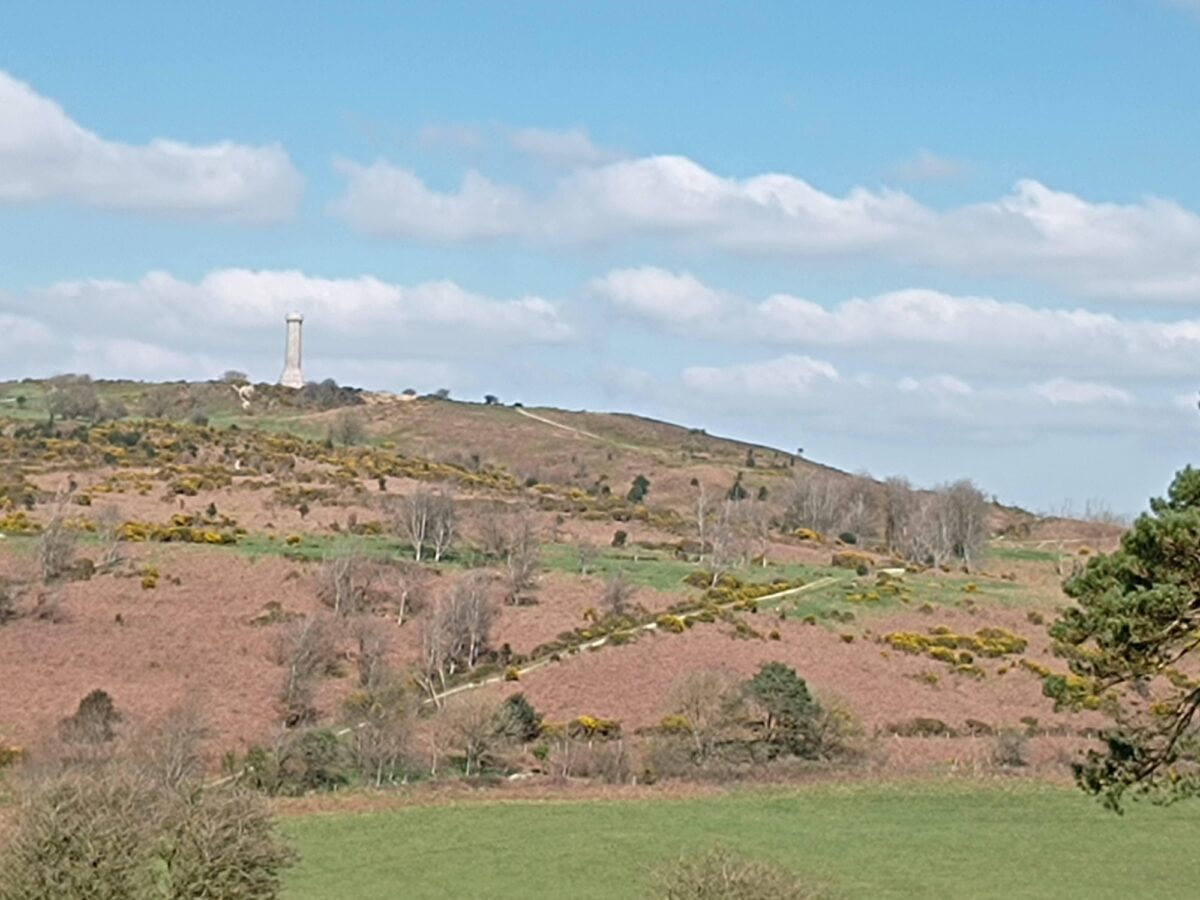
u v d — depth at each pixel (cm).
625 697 9069
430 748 8100
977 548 15288
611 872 5975
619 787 7569
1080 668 3666
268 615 10281
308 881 5791
